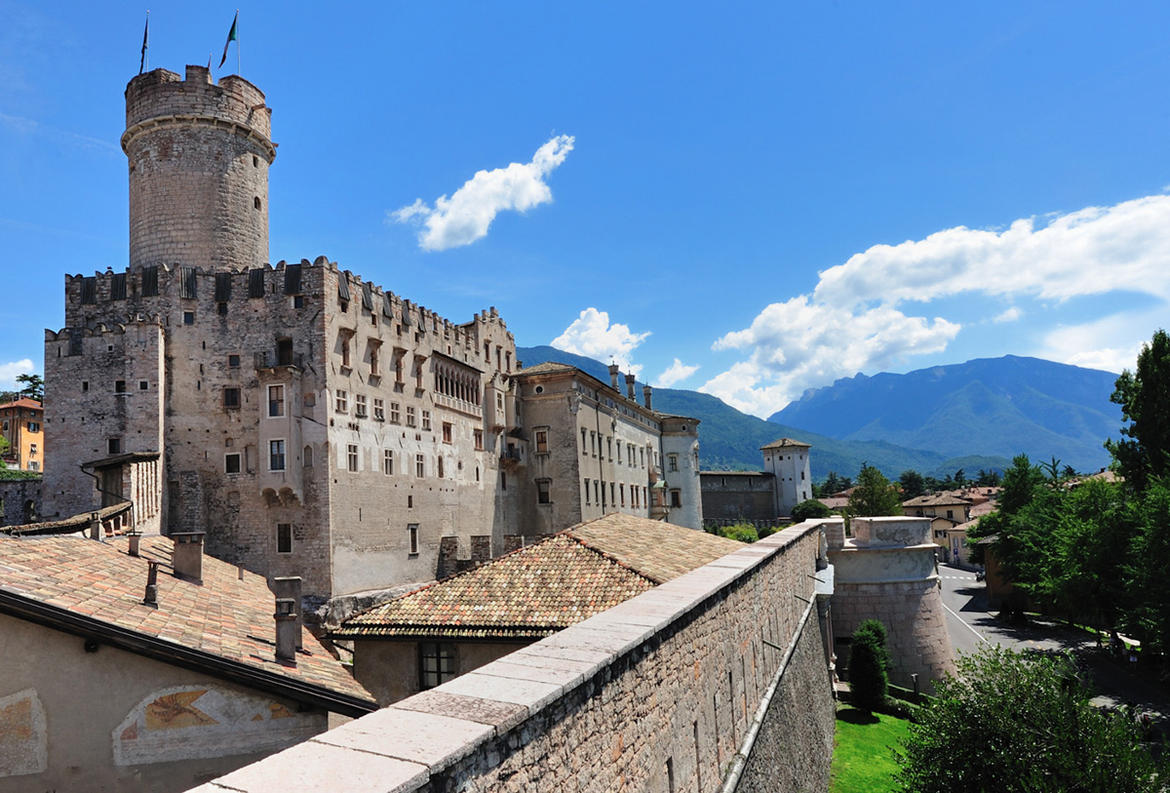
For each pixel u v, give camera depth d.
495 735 6.29
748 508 167.88
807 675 29.28
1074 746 21.92
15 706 14.26
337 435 53.59
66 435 53.19
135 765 14.78
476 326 78.81
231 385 54.22
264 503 52.50
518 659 8.76
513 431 83.19
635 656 10.18
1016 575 72.50
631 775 9.69
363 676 22.11
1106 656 56.22
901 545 43.91
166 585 21.06
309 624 50.19
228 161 61.19
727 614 16.28
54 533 26.88
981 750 22.84
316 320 53.53
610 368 105.25
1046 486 83.94
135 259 60.12
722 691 15.28
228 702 15.55
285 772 5.12
